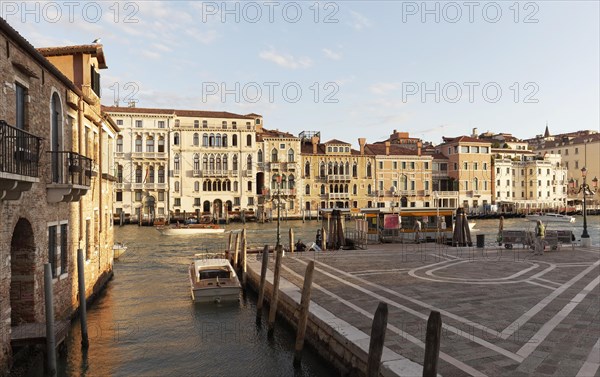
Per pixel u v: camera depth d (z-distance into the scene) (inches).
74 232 541.3
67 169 490.3
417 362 308.3
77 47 596.4
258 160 2541.8
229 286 654.5
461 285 550.0
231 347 478.3
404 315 422.6
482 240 934.4
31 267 411.5
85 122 590.2
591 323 387.5
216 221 2287.2
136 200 2346.2
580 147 3398.1
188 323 563.5
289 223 2357.3
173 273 903.1
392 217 1059.3
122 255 1181.7
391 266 701.3
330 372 388.8
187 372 418.6
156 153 2349.9
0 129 316.2
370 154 2706.7
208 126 2463.1
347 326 391.5
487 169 2883.9
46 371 372.8
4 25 333.4
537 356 315.6
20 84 383.6
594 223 2511.1
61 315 488.7
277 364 433.7
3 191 319.6
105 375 412.2
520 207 2984.7
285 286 567.2
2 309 343.6
